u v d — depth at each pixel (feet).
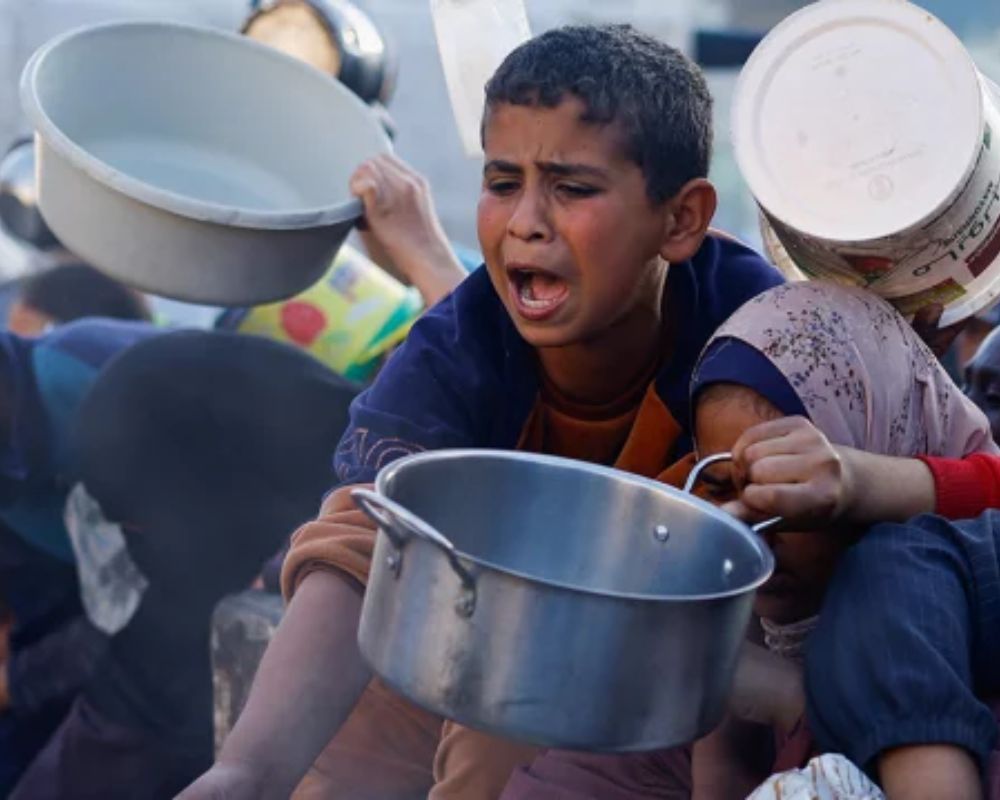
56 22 34.78
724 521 12.10
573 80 13.83
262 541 21.79
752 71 14.30
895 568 12.40
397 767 16.76
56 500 23.15
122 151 20.76
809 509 12.44
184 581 21.90
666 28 37.91
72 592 23.27
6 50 34.68
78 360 23.31
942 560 12.50
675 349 15.20
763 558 11.60
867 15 13.92
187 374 21.61
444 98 36.81
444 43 17.63
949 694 11.75
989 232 14.02
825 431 13.23
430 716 16.83
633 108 13.93
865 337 13.58
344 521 14.30
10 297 27.73
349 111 20.97
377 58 23.98
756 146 14.23
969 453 14.07
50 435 23.13
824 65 14.05
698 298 15.28
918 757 11.65
